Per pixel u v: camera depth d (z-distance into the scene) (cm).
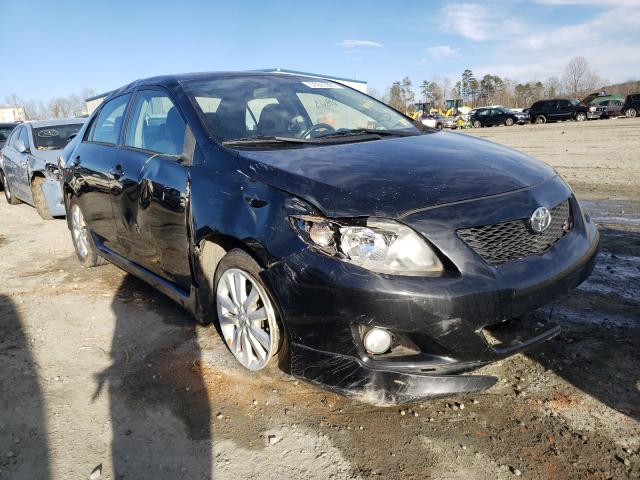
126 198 383
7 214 855
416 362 233
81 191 468
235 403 277
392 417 262
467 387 240
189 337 353
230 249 302
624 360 301
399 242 232
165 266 355
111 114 455
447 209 241
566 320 352
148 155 367
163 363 321
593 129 2286
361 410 268
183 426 261
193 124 334
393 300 223
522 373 294
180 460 238
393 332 232
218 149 309
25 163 789
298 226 246
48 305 425
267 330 282
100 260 504
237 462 235
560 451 233
